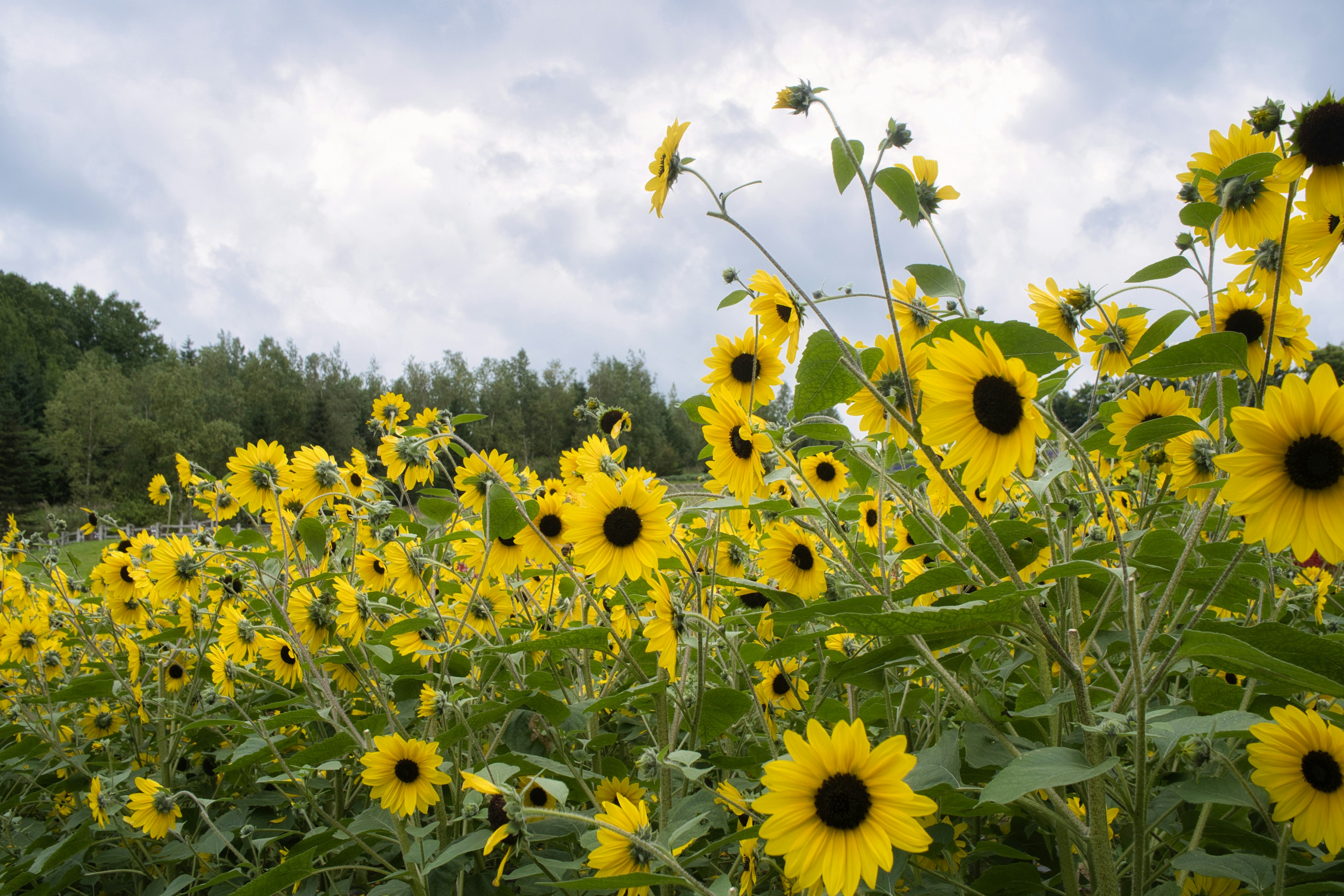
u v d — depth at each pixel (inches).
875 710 111.3
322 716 123.6
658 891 93.7
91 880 147.5
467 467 135.6
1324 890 72.8
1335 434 51.4
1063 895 95.2
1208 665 68.6
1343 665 67.0
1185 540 88.4
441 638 132.0
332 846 111.6
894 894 79.5
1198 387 107.2
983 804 71.9
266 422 3125.0
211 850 124.6
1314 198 72.6
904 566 139.9
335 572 161.0
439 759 102.9
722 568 159.0
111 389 2748.5
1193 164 94.3
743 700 101.5
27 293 4549.7
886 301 70.4
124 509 2327.8
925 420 64.7
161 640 162.1
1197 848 80.1
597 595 152.4
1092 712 64.1
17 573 205.8
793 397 82.5
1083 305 108.5
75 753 172.4
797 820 60.7
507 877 89.6
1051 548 81.7
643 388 2687.0
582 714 126.3
